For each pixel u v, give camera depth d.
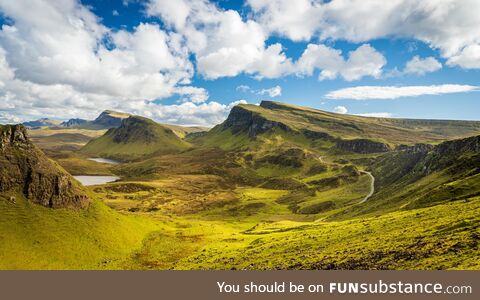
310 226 142.75
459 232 64.88
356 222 119.06
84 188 127.62
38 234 94.88
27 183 105.50
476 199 97.38
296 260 79.06
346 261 68.38
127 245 112.12
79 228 105.56
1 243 86.44
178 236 133.38
